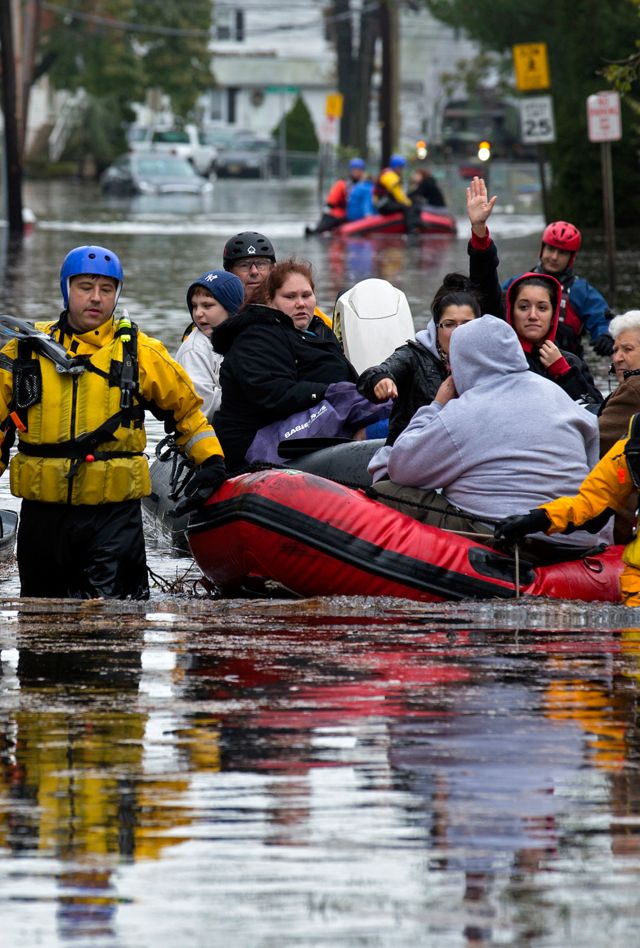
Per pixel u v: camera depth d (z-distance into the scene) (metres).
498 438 19.19
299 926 8.54
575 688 13.74
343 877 9.21
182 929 8.50
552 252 28.09
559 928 8.50
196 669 14.45
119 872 9.30
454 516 19.36
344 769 11.23
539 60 73.88
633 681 14.02
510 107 159.50
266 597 19.73
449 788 10.79
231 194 155.38
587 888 9.05
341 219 94.94
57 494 18.97
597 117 53.78
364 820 10.16
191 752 11.62
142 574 19.88
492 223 98.44
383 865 9.39
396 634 16.39
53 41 195.25
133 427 19.20
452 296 20.47
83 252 18.95
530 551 19.30
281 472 19.52
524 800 10.57
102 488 19.03
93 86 198.38
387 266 70.75
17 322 18.69
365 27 187.38
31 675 14.18
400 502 19.53
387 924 8.54
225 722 12.48
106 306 19.08
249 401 22.67
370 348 26.34
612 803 10.48
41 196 148.62
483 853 9.59
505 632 16.59
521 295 22.19
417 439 19.28
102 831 9.97
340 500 19.16
